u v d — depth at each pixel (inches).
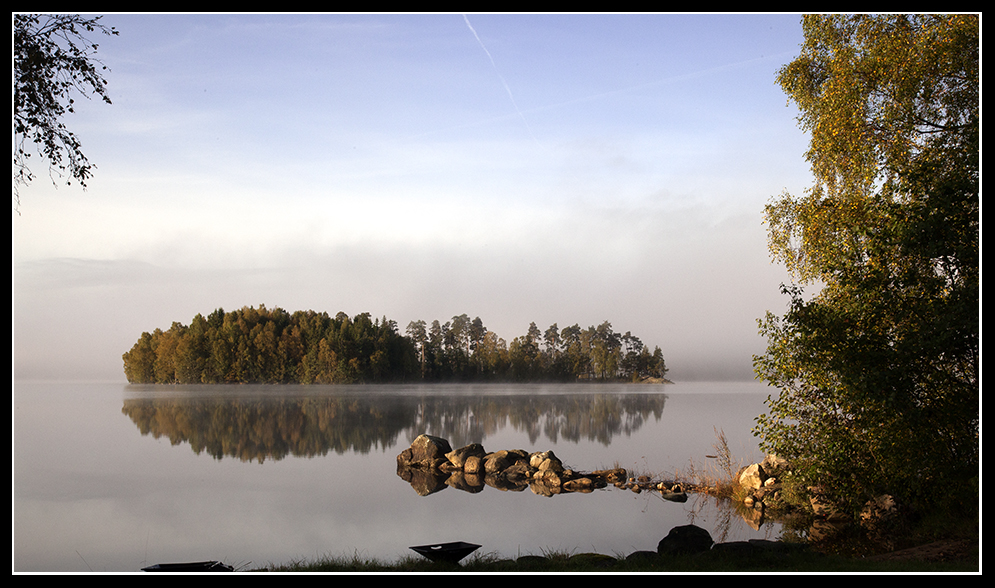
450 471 1120.8
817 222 612.1
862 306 464.4
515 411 2603.3
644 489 887.7
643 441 1483.8
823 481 537.0
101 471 1114.7
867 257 488.7
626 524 670.5
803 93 661.3
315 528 681.0
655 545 579.5
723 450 987.9
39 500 856.3
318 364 5753.0
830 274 514.9
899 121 557.9
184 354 5885.8
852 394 450.0
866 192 592.4
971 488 451.2
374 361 5905.5
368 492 919.0
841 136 588.4
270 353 5880.9
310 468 1165.7
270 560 545.3
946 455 458.9
